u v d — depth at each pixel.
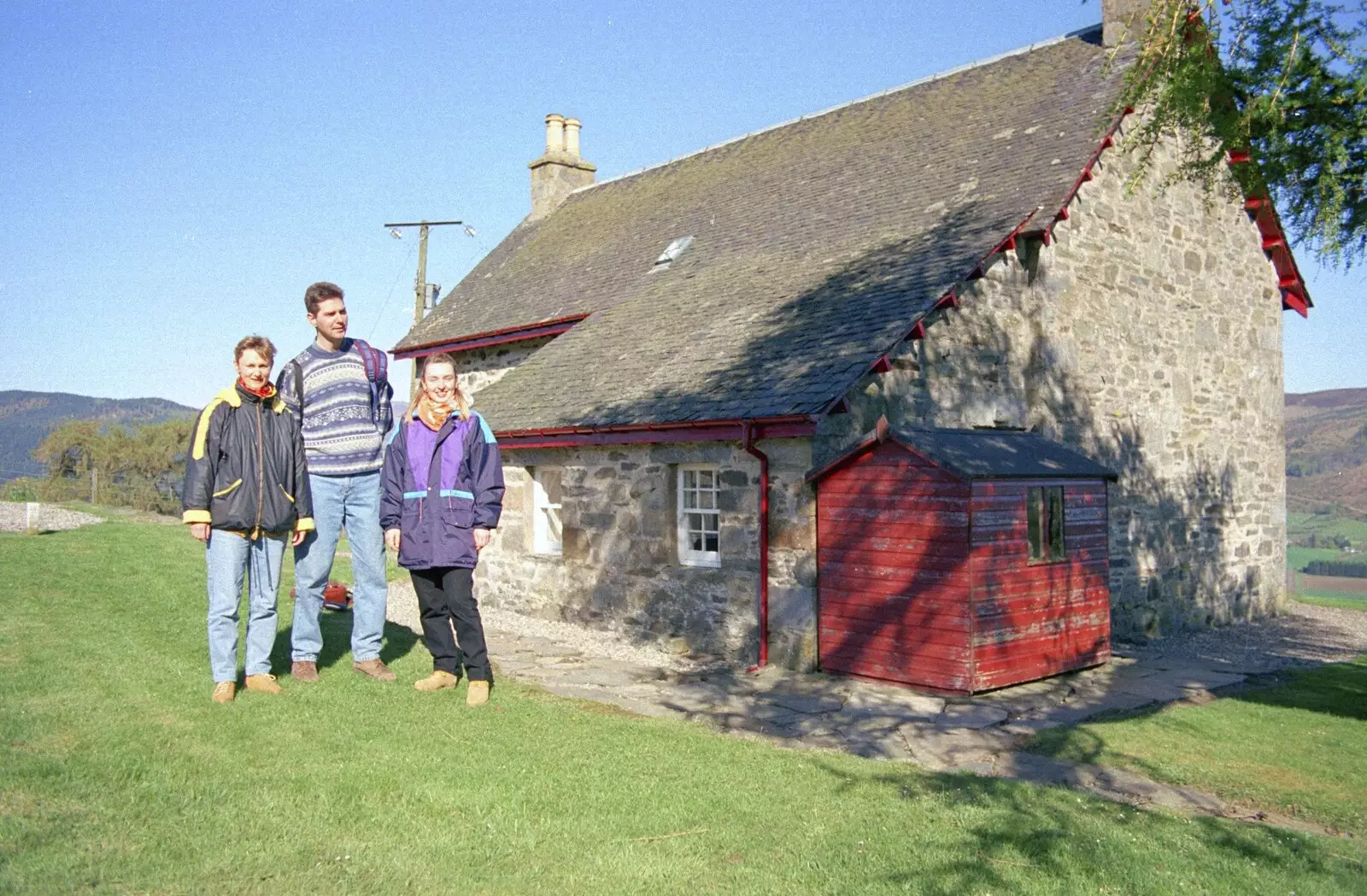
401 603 13.32
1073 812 5.16
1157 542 12.62
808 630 9.44
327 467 6.71
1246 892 4.21
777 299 11.68
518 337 16.56
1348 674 10.06
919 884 4.06
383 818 4.45
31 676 6.30
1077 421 11.51
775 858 4.28
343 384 6.79
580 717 6.53
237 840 4.08
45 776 4.56
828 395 8.84
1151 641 12.17
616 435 11.03
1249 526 14.41
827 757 6.08
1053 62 14.10
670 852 4.28
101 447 30.36
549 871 4.04
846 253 12.05
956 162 12.88
